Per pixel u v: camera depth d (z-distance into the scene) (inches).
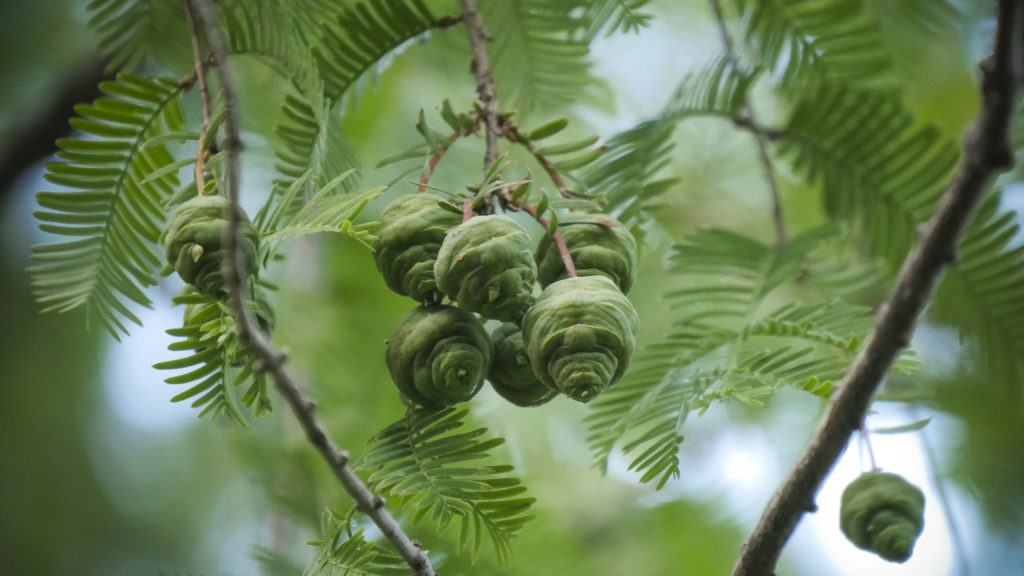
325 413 31.0
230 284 23.6
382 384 31.4
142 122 27.3
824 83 29.6
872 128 29.5
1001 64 24.1
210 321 25.2
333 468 24.7
